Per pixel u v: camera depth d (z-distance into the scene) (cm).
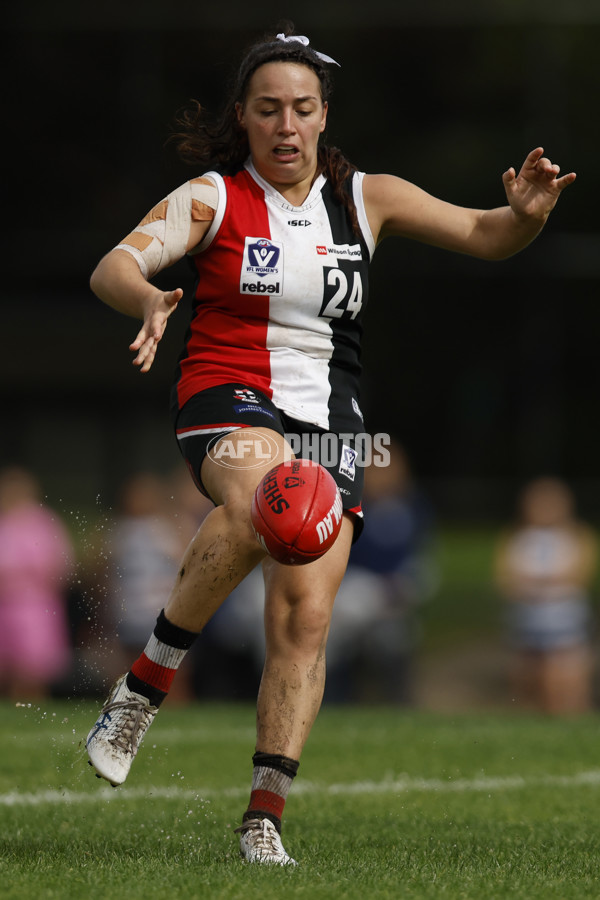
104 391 9381
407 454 11156
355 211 1395
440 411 11175
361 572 3791
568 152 10656
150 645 1319
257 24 10138
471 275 10012
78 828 1516
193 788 1847
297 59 1359
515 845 1446
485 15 10575
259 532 1203
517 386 10850
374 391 11231
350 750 2205
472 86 11006
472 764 2088
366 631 3753
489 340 11100
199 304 1385
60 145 10312
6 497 3684
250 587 3684
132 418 9338
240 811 1677
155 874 1168
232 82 1431
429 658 5897
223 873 1165
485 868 1274
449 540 8431
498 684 5438
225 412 1313
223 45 10081
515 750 2216
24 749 2114
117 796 1770
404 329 11188
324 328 1370
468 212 1421
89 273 9744
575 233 10538
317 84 1370
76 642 3625
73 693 3566
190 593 1277
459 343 11175
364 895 1085
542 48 10612
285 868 1195
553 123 10619
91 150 10312
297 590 1293
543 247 9906
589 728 2520
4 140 10362
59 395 9400
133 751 1324
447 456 11094
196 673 3719
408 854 1360
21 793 1780
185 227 1341
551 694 4197
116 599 3575
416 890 1120
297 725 1282
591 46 10719
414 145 10906
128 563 3581
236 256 1349
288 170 1357
